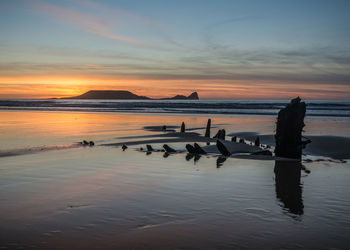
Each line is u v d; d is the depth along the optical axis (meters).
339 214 6.04
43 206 6.46
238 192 7.61
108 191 7.60
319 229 5.31
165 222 5.61
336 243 4.77
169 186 8.13
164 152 14.23
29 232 5.17
